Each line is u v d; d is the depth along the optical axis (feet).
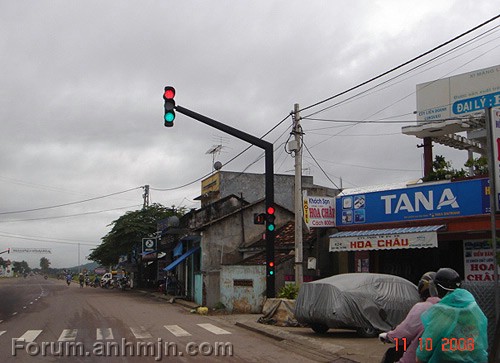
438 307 14.29
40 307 84.99
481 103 72.90
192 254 107.04
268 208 54.54
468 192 51.83
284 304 53.88
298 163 58.75
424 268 59.26
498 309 25.90
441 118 76.84
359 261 63.87
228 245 96.89
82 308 81.66
